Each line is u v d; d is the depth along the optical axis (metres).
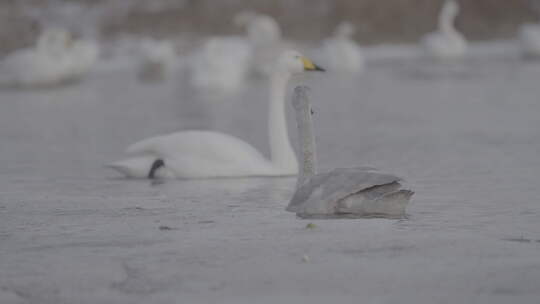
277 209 11.20
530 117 23.06
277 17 62.41
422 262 8.12
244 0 62.62
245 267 8.07
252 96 33.38
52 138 21.06
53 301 7.20
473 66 44.81
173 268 8.10
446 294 7.14
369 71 43.81
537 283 7.41
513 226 9.87
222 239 9.27
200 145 14.85
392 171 14.88
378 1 63.72
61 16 59.00
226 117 25.16
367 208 10.49
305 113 11.02
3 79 39.75
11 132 22.36
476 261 8.13
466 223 10.06
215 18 60.75
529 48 50.31
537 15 67.00
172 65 47.16
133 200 12.30
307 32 60.84
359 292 7.23
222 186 13.66
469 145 18.19
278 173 14.96
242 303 7.02
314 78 40.50
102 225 10.26
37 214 11.11
